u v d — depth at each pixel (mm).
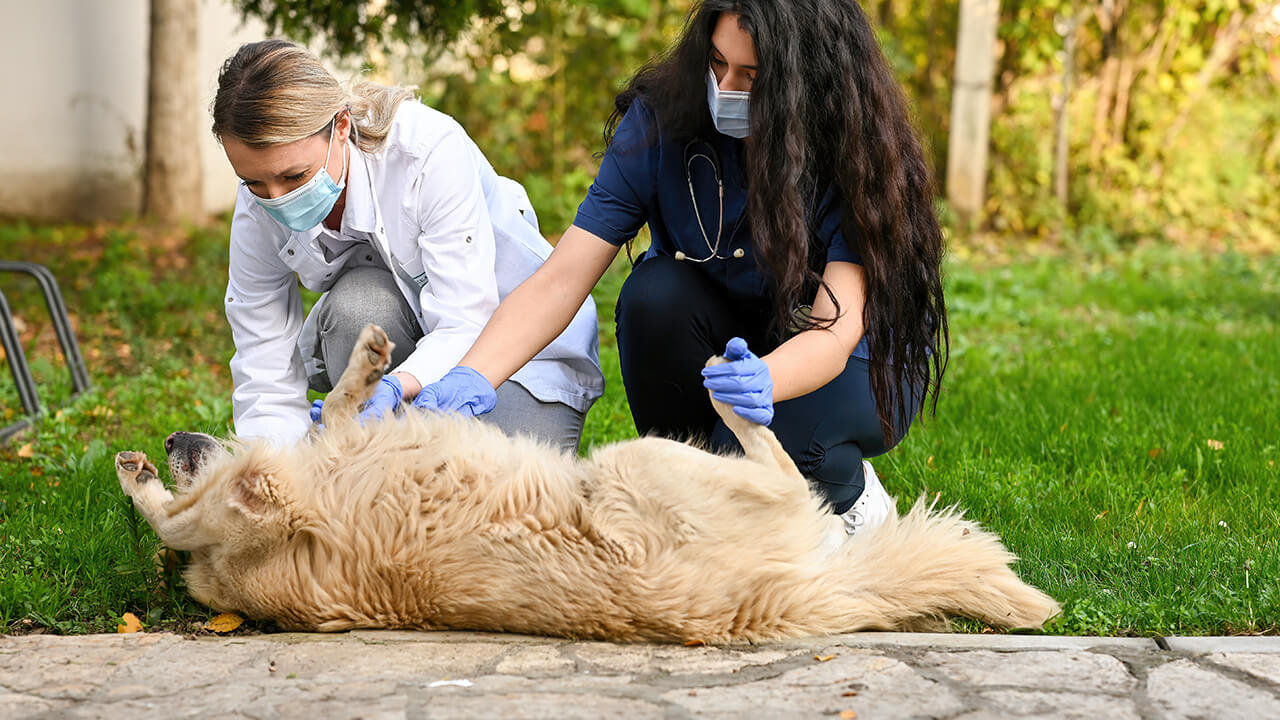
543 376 3893
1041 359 7438
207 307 8719
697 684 2686
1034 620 3131
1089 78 14102
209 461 3141
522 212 4121
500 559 2920
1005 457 4906
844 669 2777
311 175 3389
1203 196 13562
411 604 2979
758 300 3781
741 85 3184
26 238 11375
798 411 3633
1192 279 10789
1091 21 13852
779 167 3125
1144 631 3125
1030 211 13445
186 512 3037
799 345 3217
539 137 13086
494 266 3812
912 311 3488
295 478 2990
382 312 3803
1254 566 3434
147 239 11578
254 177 3328
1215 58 13938
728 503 2900
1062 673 2766
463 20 9094
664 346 3826
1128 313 9594
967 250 12336
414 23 9477
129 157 13125
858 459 3770
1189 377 6445
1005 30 13492
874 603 3094
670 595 2871
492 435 3057
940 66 14367
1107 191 13766
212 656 2846
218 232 11742
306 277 3838
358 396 3084
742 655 2869
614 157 3572
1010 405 5809
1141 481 4484
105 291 8961
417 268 3746
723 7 3109
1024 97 13836
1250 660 2838
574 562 2881
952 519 3273
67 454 4855
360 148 3578
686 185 3564
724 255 3668
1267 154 14055
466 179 3680
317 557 2994
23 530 3773
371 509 2961
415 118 3666
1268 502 4191
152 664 2797
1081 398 6004
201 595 3176
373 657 2832
